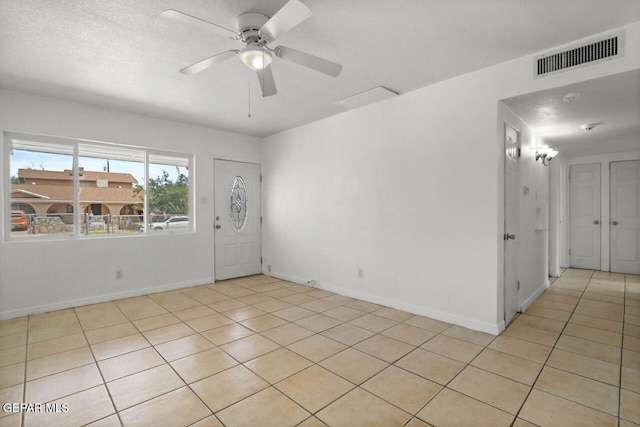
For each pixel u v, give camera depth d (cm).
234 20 207
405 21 209
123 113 397
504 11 199
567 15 203
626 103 285
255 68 212
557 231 502
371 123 374
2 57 255
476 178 289
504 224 294
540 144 419
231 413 178
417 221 333
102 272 384
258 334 286
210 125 465
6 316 323
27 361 236
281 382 208
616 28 218
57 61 263
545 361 232
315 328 300
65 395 194
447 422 169
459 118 298
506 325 299
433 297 322
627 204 528
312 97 350
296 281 483
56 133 351
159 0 185
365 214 384
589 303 370
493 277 281
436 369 223
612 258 542
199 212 468
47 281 348
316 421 171
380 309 353
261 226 552
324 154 434
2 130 323
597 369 221
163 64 269
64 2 186
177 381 210
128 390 200
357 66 276
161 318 328
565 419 170
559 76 244
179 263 449
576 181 575
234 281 494
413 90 332
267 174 536
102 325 308
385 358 239
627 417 171
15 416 175
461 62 270
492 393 194
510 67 267
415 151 333
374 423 169
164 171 442
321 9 195
